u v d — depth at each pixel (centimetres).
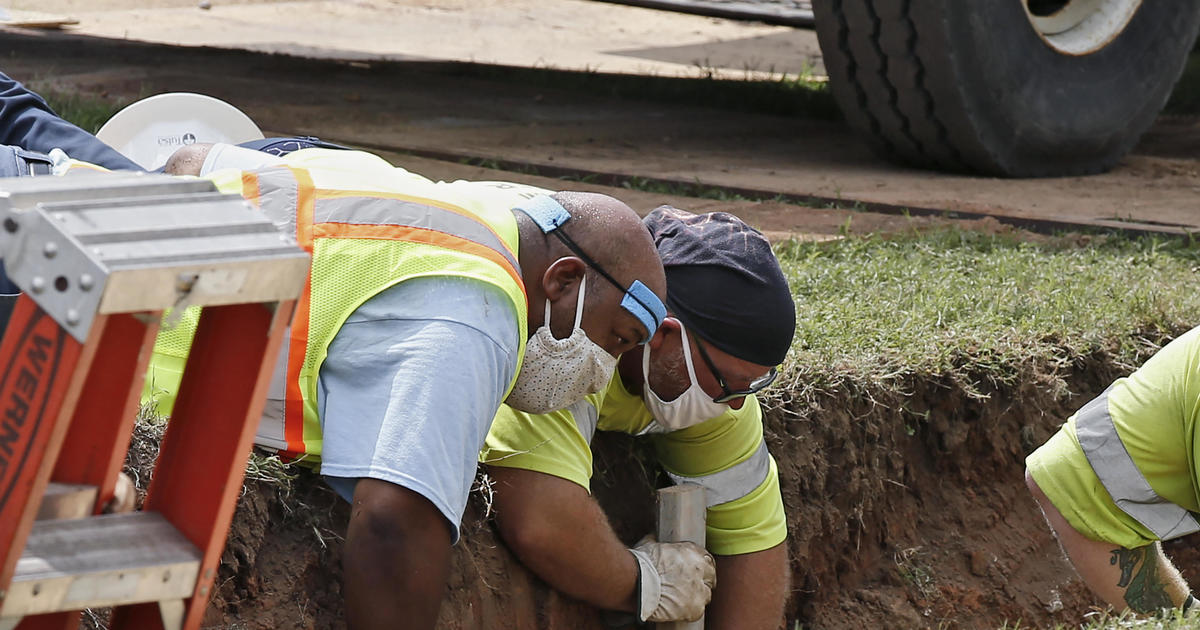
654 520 1371
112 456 659
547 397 1052
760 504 1313
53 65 4053
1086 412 1284
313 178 1010
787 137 3662
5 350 613
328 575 1151
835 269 1912
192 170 1152
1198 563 1831
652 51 5878
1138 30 3198
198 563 654
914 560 1638
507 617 1205
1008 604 1678
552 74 4575
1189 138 3909
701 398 1187
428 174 2652
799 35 6769
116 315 633
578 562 1157
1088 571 1290
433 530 909
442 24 6247
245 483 1103
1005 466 1717
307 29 5781
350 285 963
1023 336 1738
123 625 707
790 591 1506
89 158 1254
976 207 2600
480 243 978
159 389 1055
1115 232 2356
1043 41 2994
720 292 1146
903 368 1598
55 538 642
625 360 1188
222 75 4106
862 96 3078
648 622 1295
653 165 2986
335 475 916
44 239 584
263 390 642
